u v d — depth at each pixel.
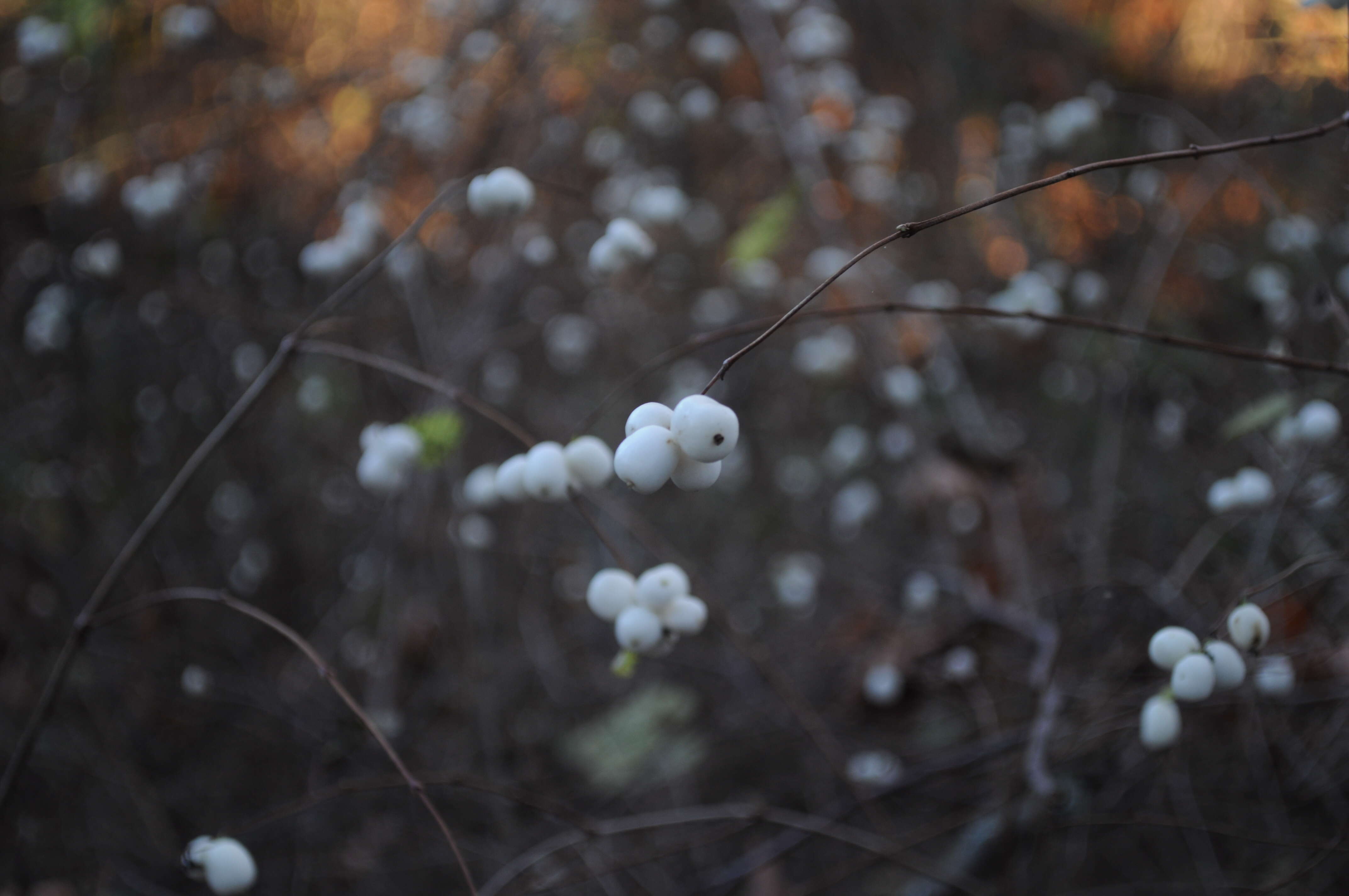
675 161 1.16
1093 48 1.02
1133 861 0.67
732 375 1.07
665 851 0.61
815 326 1.00
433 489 0.81
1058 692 0.61
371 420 0.87
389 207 0.99
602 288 1.04
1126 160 0.44
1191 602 0.64
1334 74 0.71
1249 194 0.83
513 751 0.78
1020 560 0.71
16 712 0.76
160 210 0.80
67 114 0.92
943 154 1.14
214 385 0.95
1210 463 0.71
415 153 1.04
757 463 1.07
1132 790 0.66
